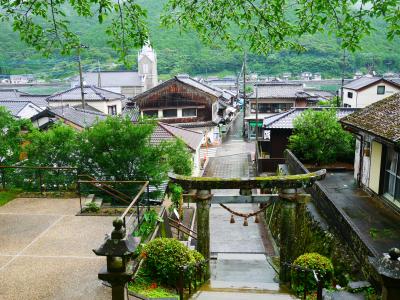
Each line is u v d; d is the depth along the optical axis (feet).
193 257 24.84
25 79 256.73
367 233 32.53
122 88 219.61
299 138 61.36
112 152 38.99
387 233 32.48
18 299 18.90
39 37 27.04
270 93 146.61
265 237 49.88
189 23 28.94
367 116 43.93
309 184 28.27
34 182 39.24
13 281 20.66
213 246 46.65
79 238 26.27
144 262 23.72
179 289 22.44
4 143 39.60
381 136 35.22
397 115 38.68
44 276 21.17
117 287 14.82
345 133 60.08
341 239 30.86
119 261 14.65
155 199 42.68
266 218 57.31
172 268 23.15
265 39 28.66
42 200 34.73
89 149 39.27
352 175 55.11
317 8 24.30
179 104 129.08
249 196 29.73
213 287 27.02
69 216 30.58
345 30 24.86
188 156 49.49
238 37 29.09
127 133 38.52
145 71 226.99
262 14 26.43
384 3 22.16
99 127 39.58
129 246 14.32
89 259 23.18
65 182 39.24
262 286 27.48
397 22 23.47
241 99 246.06
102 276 14.60
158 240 24.62
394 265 11.71
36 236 26.66
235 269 35.91
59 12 26.37
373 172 43.80
